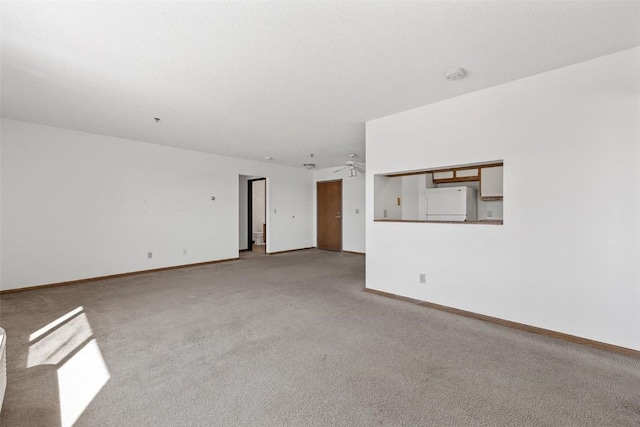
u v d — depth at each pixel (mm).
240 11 1863
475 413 1705
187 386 1975
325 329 2891
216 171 6605
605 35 2148
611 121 2426
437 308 3463
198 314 3309
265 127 4465
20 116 3973
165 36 2133
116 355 2383
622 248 2393
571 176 2605
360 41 2219
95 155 4887
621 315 2402
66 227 4602
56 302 3719
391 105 3541
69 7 1802
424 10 1869
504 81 2908
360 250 7840
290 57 2447
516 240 2902
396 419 1663
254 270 5734
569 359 2297
